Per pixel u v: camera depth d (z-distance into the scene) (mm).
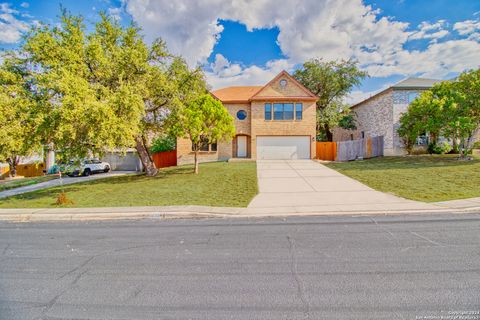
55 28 12320
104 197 10234
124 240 5465
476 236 5121
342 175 13656
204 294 3256
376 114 25078
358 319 2680
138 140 15914
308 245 4855
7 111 9820
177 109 14289
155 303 3082
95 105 9727
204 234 5715
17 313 2943
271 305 2979
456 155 18891
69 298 3248
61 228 6559
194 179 13922
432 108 15727
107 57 12766
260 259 4277
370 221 6371
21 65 12109
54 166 23656
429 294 3117
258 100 22625
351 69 27750
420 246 4656
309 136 22766
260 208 7898
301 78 29188
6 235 6023
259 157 22812
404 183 10867
